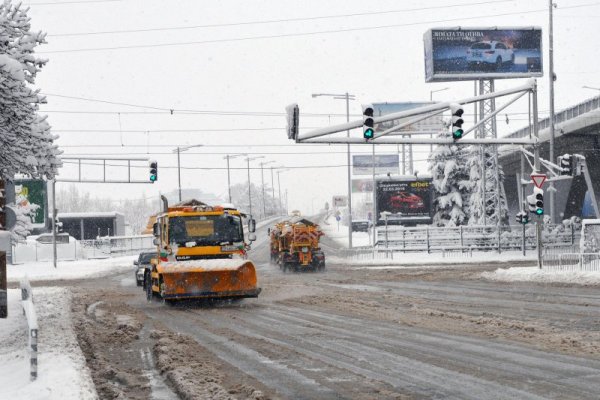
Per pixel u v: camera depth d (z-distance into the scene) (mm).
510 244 54562
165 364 11820
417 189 75125
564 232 54938
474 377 10188
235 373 11023
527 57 62906
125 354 13406
